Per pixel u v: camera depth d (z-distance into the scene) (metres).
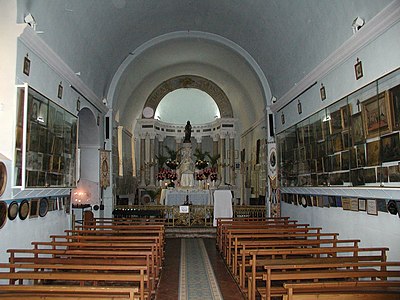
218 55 17.98
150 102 22.44
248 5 11.45
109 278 4.48
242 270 6.65
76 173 9.72
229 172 22.23
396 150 5.72
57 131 8.24
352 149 7.22
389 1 6.11
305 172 10.07
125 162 19.44
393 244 6.14
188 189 17.09
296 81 11.41
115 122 14.87
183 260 9.70
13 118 6.42
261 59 13.86
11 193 6.41
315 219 9.69
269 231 8.63
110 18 10.98
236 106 22.12
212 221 15.20
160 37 14.91
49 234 8.36
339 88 8.13
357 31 6.80
